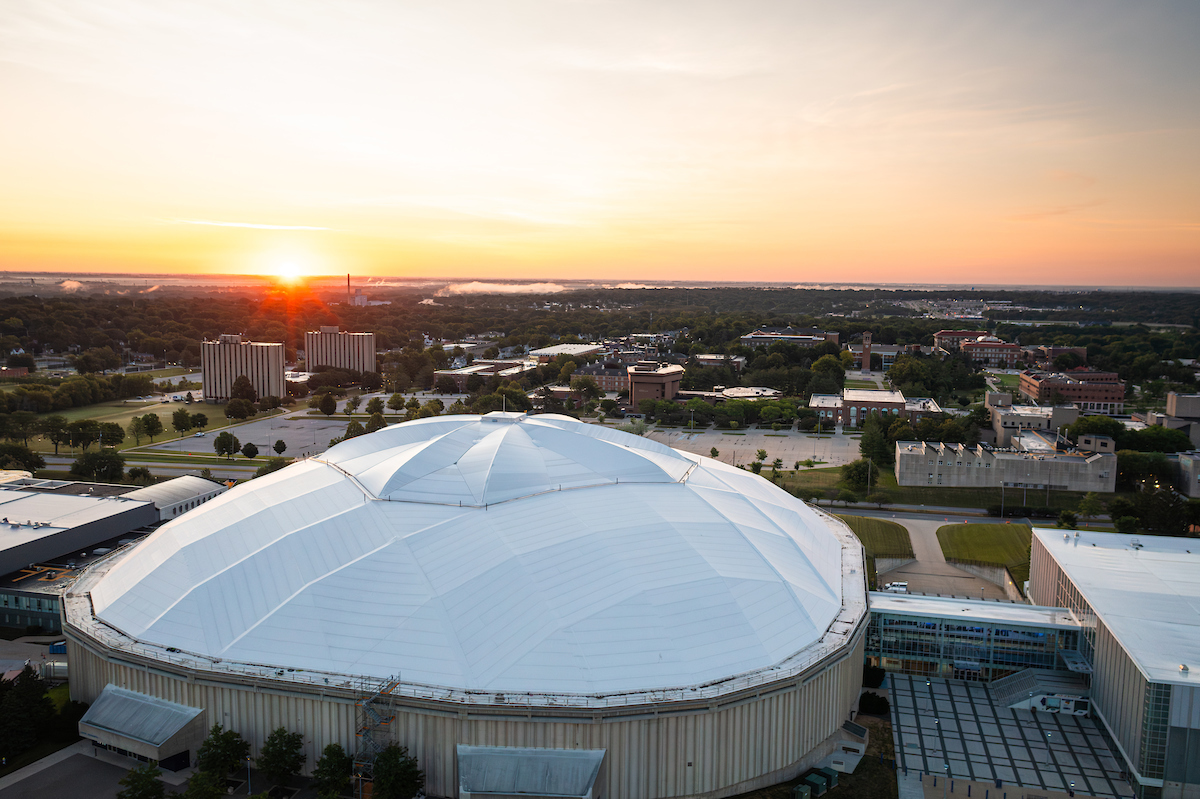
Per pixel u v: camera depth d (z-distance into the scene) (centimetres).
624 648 6956
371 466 9806
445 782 6669
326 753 6588
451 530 8288
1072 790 7256
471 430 10769
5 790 6856
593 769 6431
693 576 7756
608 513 8725
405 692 6650
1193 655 7425
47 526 11619
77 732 7644
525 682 6694
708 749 6769
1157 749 7088
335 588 7569
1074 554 10194
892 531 14638
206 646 7312
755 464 18100
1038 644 9075
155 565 8444
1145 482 16212
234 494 9762
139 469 18012
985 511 16200
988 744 7988
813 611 8038
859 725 8131
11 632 10275
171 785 6844
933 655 9394
